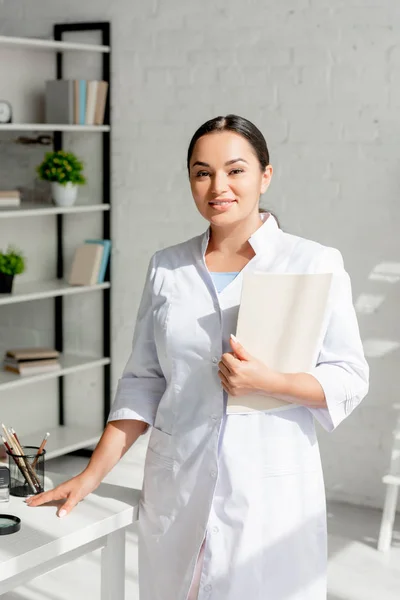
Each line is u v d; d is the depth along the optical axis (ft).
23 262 15.58
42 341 17.61
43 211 15.43
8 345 17.47
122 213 16.56
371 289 14.35
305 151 14.64
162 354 6.76
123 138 16.37
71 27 16.51
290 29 14.53
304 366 6.31
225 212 6.35
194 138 6.44
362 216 14.30
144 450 16.40
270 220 6.76
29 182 16.99
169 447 6.66
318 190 14.61
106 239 16.69
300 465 6.50
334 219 14.53
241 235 6.66
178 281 6.80
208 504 6.47
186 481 6.56
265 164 6.54
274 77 14.76
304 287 6.21
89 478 6.75
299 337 6.26
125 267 16.66
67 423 17.57
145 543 6.84
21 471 6.84
